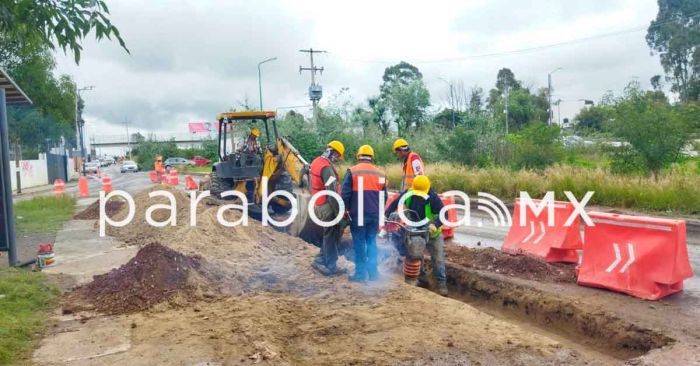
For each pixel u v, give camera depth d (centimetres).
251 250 970
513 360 508
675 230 690
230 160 1502
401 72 6756
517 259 866
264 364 501
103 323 633
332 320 621
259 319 624
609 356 599
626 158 1736
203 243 988
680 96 5084
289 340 570
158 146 7462
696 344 547
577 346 632
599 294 725
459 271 870
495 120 2622
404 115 4041
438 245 829
